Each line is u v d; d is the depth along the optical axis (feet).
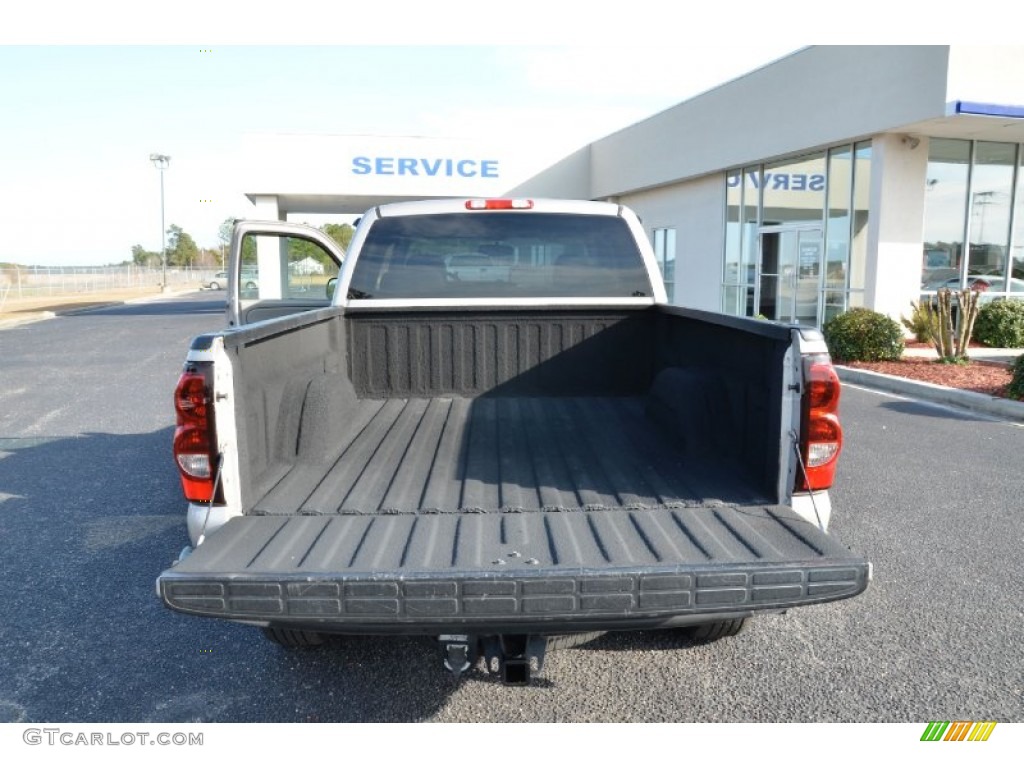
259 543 8.46
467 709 10.36
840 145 49.57
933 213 47.19
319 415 11.34
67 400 34.55
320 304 19.33
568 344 15.25
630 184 76.23
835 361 41.83
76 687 11.00
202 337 8.93
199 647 12.14
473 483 10.48
